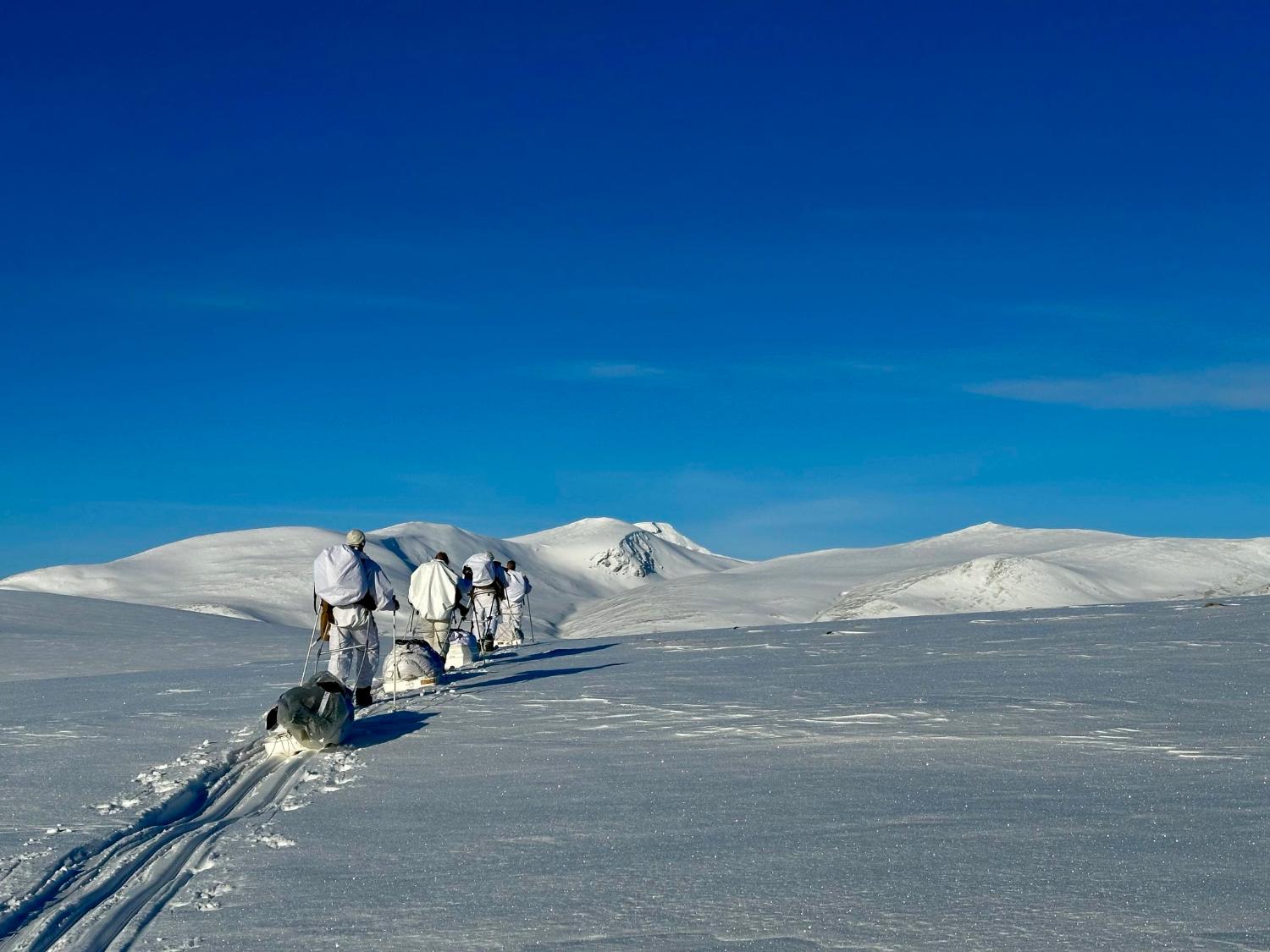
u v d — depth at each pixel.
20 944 4.34
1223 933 3.61
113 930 4.43
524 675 13.82
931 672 11.61
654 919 4.09
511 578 23.72
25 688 15.33
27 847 5.62
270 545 159.75
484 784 7.03
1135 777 6.19
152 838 5.94
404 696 12.44
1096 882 4.23
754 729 8.43
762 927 3.92
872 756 7.20
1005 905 4.01
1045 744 7.30
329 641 11.57
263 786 7.57
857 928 3.84
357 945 4.02
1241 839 4.76
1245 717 7.98
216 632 32.19
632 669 13.73
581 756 7.83
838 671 12.20
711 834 5.34
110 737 9.32
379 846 5.52
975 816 5.42
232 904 4.64
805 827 5.38
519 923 4.14
